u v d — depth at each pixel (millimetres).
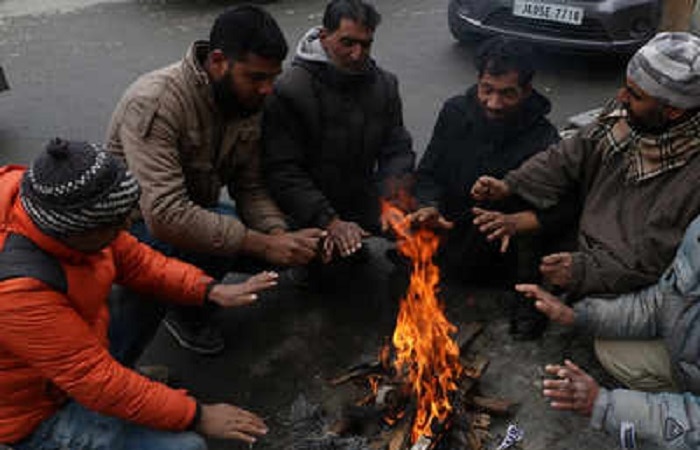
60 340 1893
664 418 2016
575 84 5977
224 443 2740
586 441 2707
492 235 2895
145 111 2535
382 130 3209
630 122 2398
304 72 2977
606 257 2549
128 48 6926
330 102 3002
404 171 3287
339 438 2674
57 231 1795
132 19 7773
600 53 6035
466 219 3330
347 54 2854
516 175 2912
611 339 2648
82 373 1946
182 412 2111
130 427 2232
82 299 1993
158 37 7203
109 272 2135
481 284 3545
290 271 3650
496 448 2689
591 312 2535
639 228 2500
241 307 3480
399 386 2760
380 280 3648
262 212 3031
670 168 2383
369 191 3398
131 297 2639
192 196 2896
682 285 2252
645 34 5938
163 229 2570
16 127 5367
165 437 2217
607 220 2592
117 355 2697
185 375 3100
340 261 3721
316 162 3150
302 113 2988
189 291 2422
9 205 1901
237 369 3125
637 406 2033
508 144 3113
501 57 2850
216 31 2467
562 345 3180
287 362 3154
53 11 8148
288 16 7621
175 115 2561
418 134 5066
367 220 3438
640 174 2457
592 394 2061
